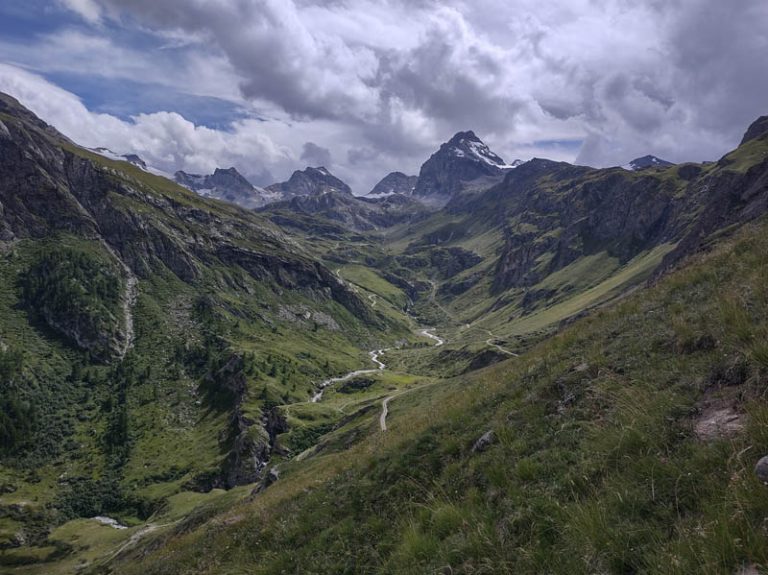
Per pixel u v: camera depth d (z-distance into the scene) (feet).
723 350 35.42
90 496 563.89
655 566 20.43
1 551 450.30
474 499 37.17
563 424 40.19
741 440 24.31
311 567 43.70
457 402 70.08
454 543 32.09
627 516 24.86
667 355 42.37
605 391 41.01
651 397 35.06
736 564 18.49
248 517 71.87
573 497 29.58
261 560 50.60
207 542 72.18
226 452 618.03
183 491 552.00
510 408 50.65
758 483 20.62
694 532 20.89
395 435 72.43
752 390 29.01
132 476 595.06
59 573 374.02
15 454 615.16
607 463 30.63
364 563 40.16
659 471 26.14
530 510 30.17
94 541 442.50
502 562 27.50
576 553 24.56
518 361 81.56
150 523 460.96
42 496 559.79
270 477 219.61
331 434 296.92
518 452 39.91
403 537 37.50
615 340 54.03
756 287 41.39
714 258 65.41
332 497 56.08
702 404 31.14
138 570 92.48
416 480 48.34
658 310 56.80
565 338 69.67
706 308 45.68
